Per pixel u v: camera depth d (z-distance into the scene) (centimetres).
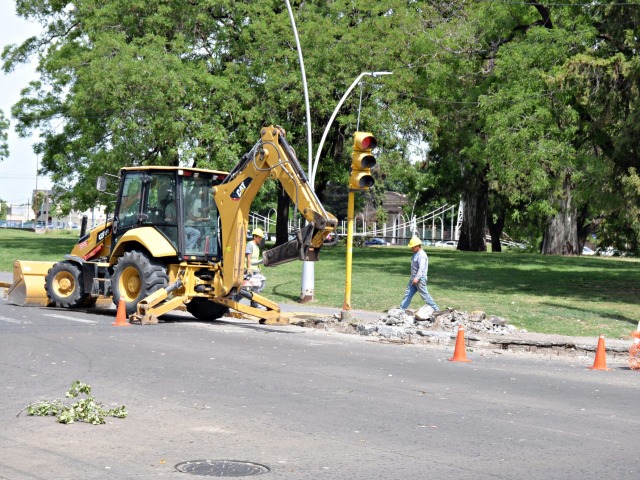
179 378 1340
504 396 1298
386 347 1897
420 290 2327
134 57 4728
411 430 1028
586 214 8156
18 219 18262
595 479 829
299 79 4769
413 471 835
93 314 2302
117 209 2316
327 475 810
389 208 14988
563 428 1073
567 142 3547
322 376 1420
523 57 3641
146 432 970
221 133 4688
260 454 886
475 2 4788
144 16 4934
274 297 3033
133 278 2211
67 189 5394
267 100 4850
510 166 3681
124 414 1042
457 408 1184
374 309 2752
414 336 2069
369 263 4344
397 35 4825
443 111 5022
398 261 4512
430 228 14188
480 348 1978
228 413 1090
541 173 3588
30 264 2481
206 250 2233
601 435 1037
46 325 1991
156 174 2247
